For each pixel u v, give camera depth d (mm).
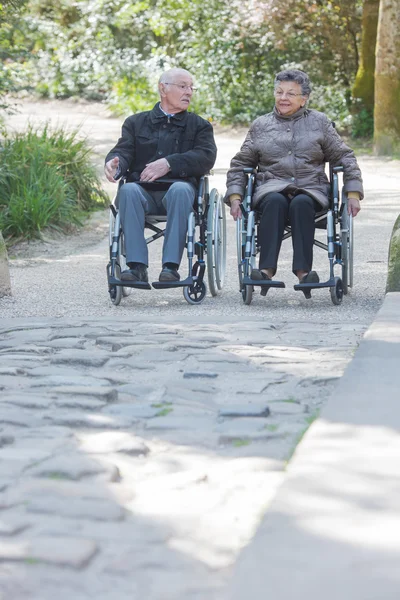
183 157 14820
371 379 8031
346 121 51188
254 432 7582
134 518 5855
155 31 64750
